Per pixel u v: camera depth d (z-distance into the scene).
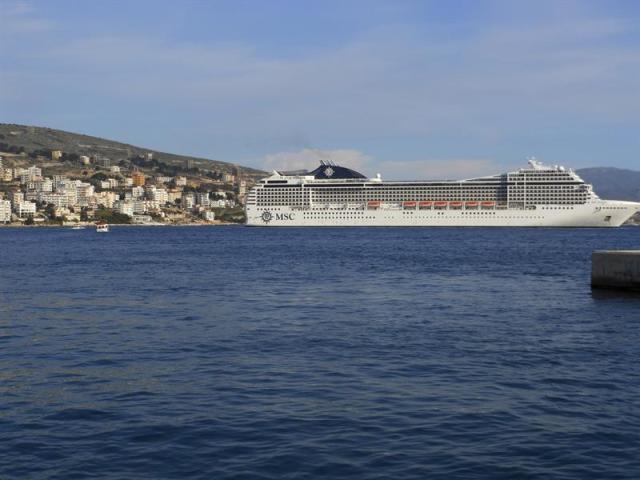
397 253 122.31
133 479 19.30
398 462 20.36
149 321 46.31
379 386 28.45
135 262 108.31
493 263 97.31
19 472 19.86
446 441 21.98
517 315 47.91
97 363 33.28
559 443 21.75
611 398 26.64
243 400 26.52
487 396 26.95
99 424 23.80
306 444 21.77
